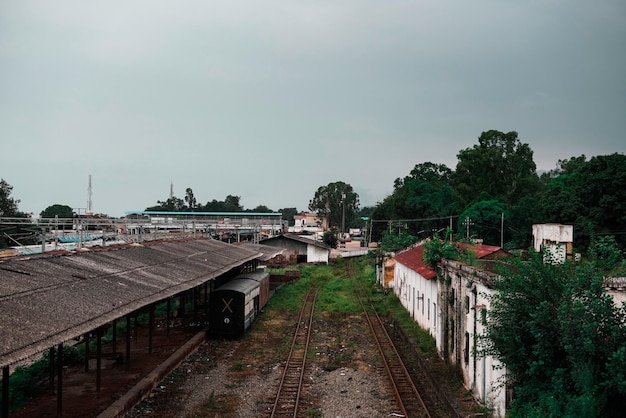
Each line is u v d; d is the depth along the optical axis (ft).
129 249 77.30
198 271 79.05
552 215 127.95
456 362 58.13
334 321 99.86
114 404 48.47
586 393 31.53
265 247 169.17
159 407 51.31
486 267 61.77
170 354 69.36
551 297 37.14
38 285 44.98
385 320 100.78
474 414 45.60
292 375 63.10
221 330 83.71
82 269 55.52
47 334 35.68
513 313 38.47
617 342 32.01
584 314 32.78
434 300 73.72
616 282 37.81
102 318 42.73
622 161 122.83
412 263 96.89
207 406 51.60
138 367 63.05
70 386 55.72
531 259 40.06
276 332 89.25
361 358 71.31
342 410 50.80
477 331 49.08
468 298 53.78
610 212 119.85
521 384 39.11
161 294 56.80
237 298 83.82
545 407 34.83
